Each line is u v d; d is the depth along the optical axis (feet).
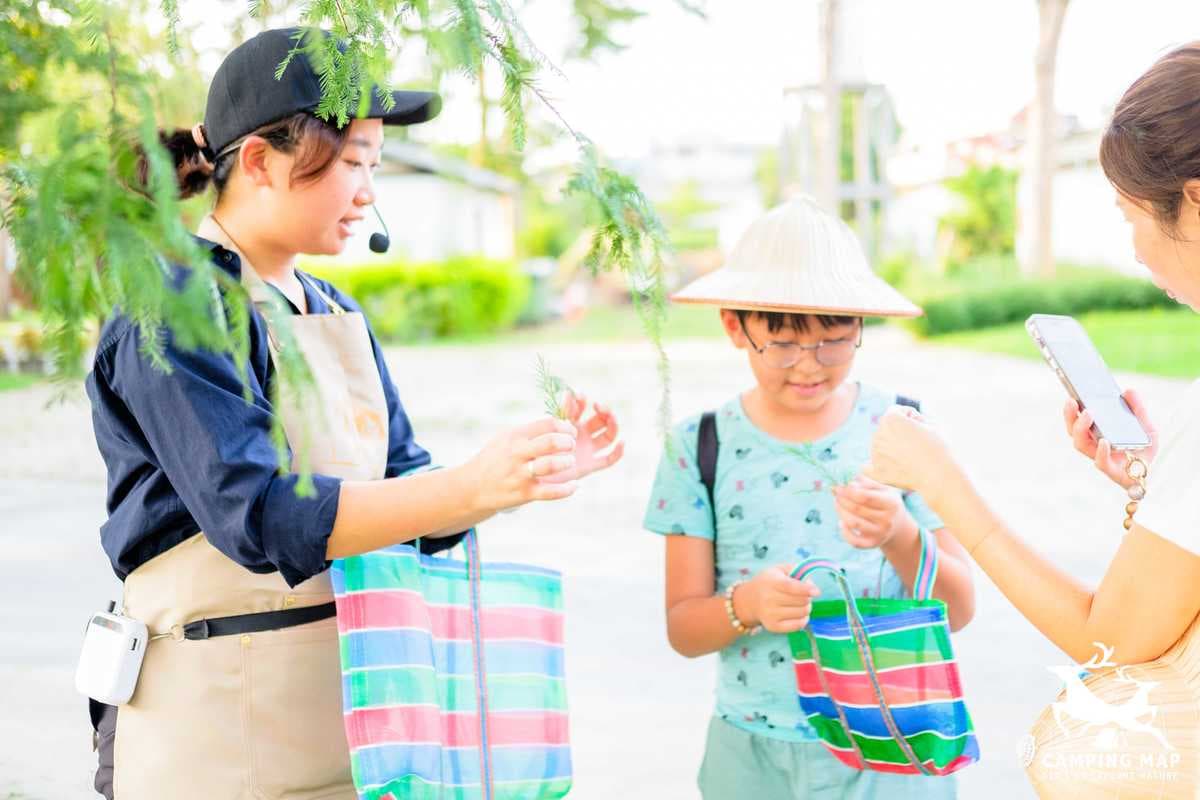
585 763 13.03
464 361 67.41
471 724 6.47
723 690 7.79
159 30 4.56
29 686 15.23
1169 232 4.97
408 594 6.07
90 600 19.42
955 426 37.24
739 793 7.57
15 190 3.71
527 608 6.78
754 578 7.29
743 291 7.52
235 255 5.78
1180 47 5.09
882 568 7.72
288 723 5.89
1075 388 6.25
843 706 7.00
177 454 5.35
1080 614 5.26
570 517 25.32
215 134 5.86
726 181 209.26
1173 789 4.80
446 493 5.30
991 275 100.48
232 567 5.84
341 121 4.99
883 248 117.91
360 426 6.16
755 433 7.91
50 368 3.61
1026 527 23.36
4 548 23.00
